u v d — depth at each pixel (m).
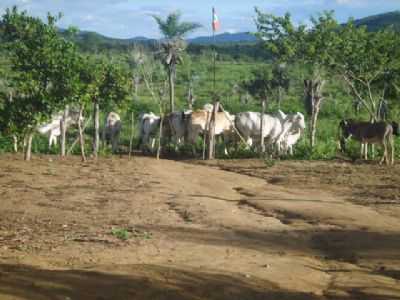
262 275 7.57
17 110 20.41
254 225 11.23
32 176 17.16
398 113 32.62
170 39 37.06
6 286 6.13
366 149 24.80
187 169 20.38
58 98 20.48
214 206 13.02
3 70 21.80
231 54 111.12
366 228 11.19
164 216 11.74
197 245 9.39
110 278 6.71
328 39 26.02
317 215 12.28
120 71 23.59
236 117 27.17
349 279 7.79
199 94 61.19
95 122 24.58
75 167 19.67
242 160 24.61
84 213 11.91
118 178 17.22
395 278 8.03
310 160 24.75
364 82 28.25
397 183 17.44
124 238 9.62
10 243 9.09
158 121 28.88
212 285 6.82
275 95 56.09
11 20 20.67
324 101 50.12
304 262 8.71
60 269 7.25
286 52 26.62
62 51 21.03
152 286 6.55
